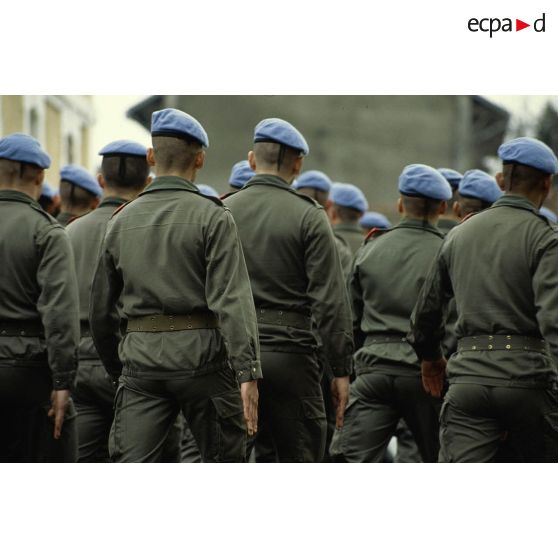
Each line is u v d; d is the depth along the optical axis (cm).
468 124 9525
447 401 1692
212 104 9375
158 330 1595
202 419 1595
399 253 2047
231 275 1565
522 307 1641
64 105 8644
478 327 1661
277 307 1820
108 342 1705
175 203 1612
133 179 2059
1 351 1750
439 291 1750
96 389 2016
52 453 1789
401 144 9731
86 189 2309
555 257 1608
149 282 1595
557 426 1653
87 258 2031
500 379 1634
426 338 1798
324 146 9762
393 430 2091
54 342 1739
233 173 2425
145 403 1606
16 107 7275
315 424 1839
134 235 1619
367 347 2066
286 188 1850
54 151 8400
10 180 1789
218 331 1602
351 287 2105
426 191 2050
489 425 1667
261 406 1838
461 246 1694
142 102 7581
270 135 1855
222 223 1585
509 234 1655
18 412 1777
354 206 2850
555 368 1653
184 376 1577
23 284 1759
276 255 1816
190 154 1639
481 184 2159
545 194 1703
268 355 1806
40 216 1773
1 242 1753
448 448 1689
